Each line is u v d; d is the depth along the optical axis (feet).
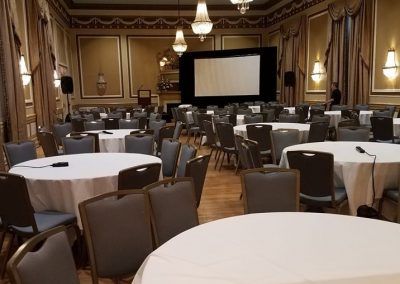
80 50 43.14
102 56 43.75
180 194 6.93
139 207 6.39
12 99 18.66
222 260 4.56
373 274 4.19
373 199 9.37
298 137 14.39
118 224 6.20
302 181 9.39
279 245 4.96
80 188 8.64
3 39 18.02
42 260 4.39
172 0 42.11
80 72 43.39
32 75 24.70
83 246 8.84
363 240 5.08
